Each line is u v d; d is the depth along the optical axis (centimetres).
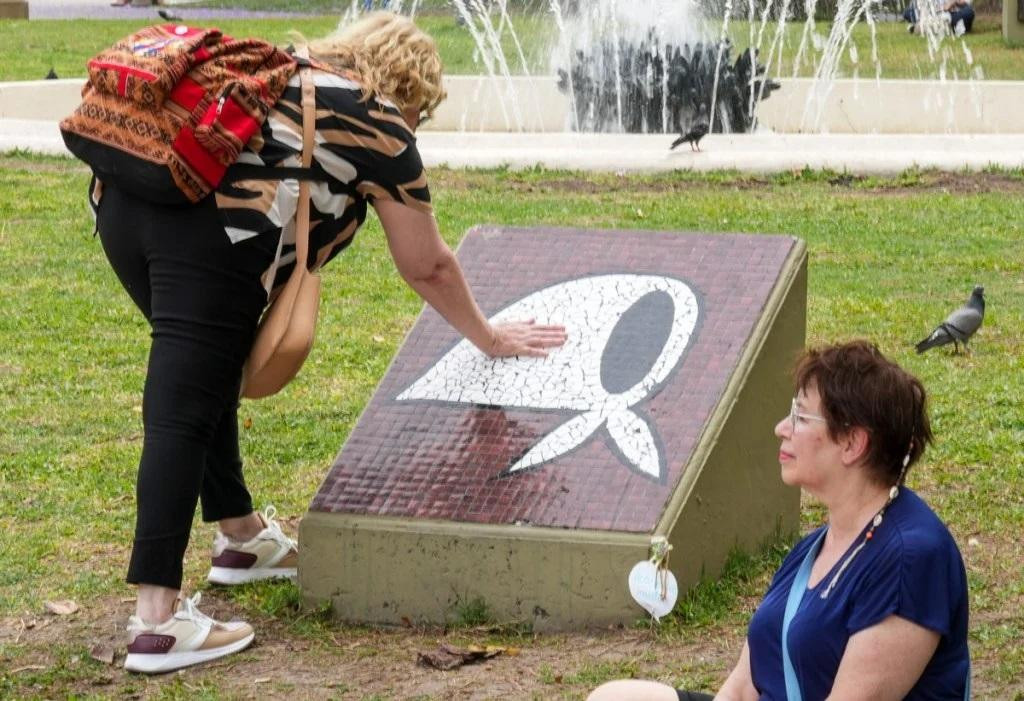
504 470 610
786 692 391
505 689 538
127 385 966
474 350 669
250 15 4031
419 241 590
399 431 637
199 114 541
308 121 554
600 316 670
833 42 3081
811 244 1336
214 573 652
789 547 673
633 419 620
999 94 2094
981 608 609
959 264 1273
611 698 437
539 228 728
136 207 563
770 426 660
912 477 768
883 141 1753
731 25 3606
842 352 391
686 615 585
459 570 590
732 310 660
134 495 774
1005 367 982
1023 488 751
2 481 792
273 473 805
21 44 3156
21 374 985
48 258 1287
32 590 650
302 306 565
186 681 555
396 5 3512
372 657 570
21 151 1691
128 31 3497
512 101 2105
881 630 373
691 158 1630
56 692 550
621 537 575
